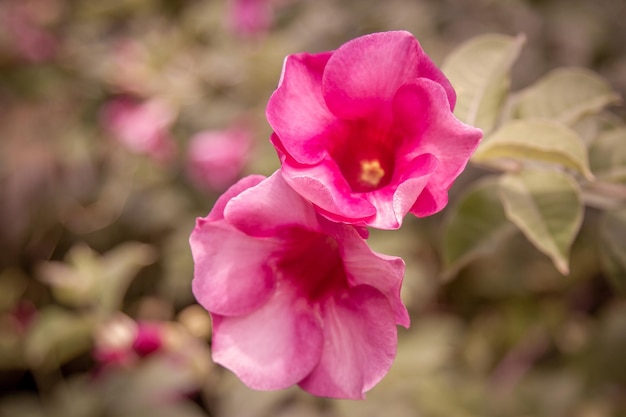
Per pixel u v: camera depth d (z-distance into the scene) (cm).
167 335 49
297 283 30
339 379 29
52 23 86
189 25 78
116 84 79
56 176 89
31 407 50
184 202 75
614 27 71
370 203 28
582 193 38
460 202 39
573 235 34
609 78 68
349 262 29
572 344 69
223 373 52
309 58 29
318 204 28
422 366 54
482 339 70
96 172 85
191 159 72
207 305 30
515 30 70
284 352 29
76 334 50
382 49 29
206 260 30
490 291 70
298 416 52
